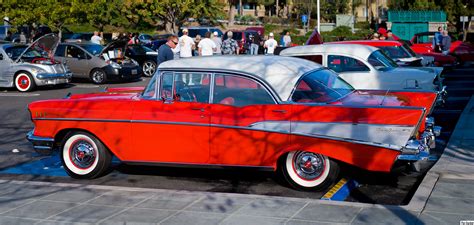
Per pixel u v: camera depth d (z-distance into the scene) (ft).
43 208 20.75
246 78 23.50
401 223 18.04
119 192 22.63
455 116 42.09
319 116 22.27
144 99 24.88
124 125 24.73
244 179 25.98
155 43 96.27
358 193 23.24
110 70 71.00
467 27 152.66
